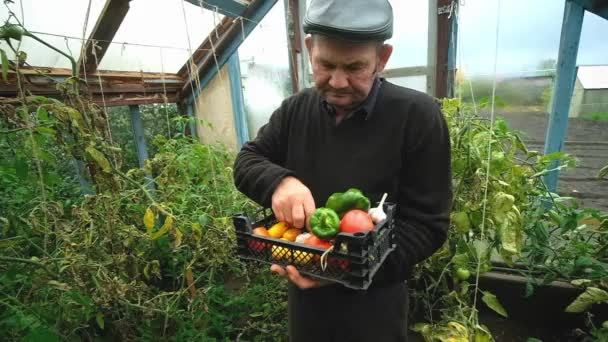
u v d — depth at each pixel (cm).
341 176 89
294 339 108
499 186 134
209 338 139
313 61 77
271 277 177
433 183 85
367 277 69
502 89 219
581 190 215
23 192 127
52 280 101
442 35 231
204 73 273
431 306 162
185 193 166
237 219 82
